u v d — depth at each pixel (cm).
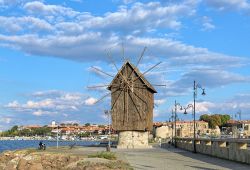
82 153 4650
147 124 7594
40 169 3984
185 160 3928
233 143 3694
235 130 12938
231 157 3772
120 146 7538
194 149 5525
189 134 15450
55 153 4359
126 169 2962
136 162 3647
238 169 2888
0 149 12469
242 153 3447
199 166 3203
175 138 8119
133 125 7588
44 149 5719
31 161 4122
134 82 7700
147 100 7681
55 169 3856
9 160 4753
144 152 5656
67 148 6662
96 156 3944
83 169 3056
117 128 7600
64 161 3975
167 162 3675
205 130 18388
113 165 3114
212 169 2919
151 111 7788
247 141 3288
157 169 2966
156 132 16525
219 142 4244
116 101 7694
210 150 4672
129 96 7675
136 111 7631
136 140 7581
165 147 7875
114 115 7650
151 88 7694
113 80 7738
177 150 6388
